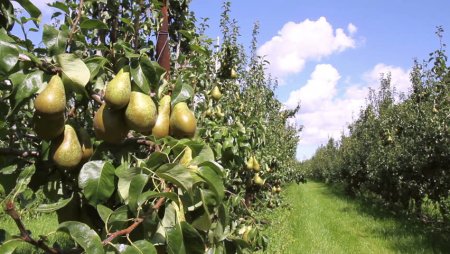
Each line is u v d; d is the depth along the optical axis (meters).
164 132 0.87
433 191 5.70
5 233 0.57
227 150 1.89
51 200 0.85
